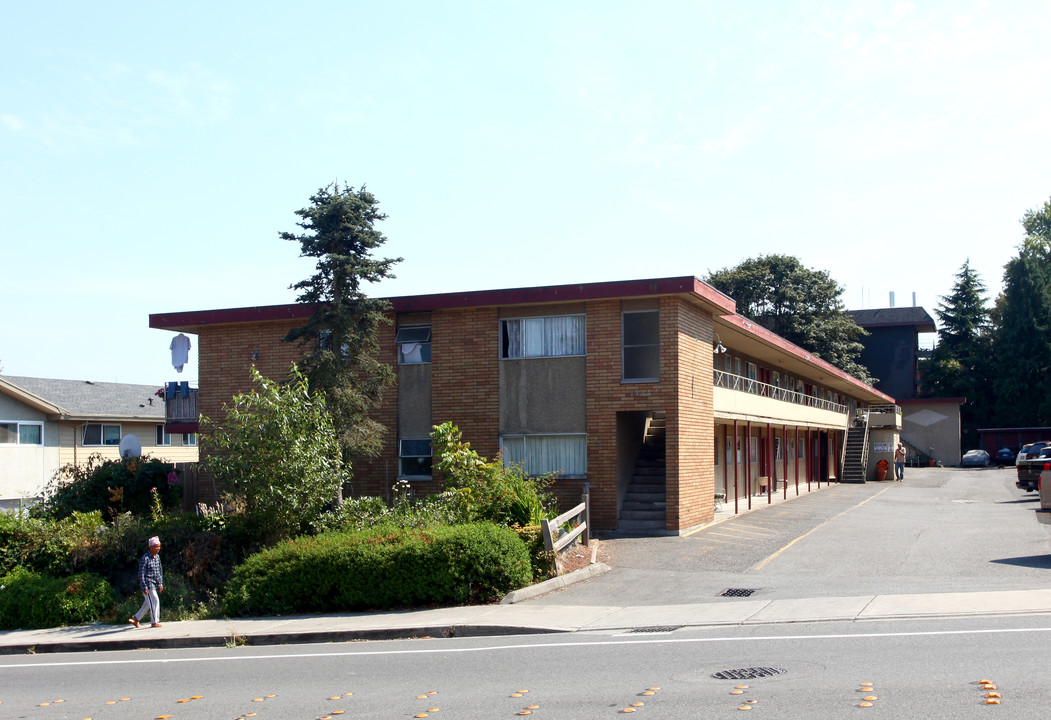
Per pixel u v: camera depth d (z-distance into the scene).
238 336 24.77
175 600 16.05
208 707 8.59
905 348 72.31
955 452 63.72
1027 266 67.62
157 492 22.59
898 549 17.86
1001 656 8.84
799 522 23.25
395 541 14.85
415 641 11.91
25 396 34.56
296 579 14.61
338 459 18.33
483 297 22.11
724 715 7.18
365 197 20.44
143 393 44.28
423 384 23.11
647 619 12.23
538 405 22.02
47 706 9.10
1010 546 17.80
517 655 10.27
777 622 11.50
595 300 21.56
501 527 15.42
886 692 7.62
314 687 9.21
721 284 62.72
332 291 20.23
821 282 61.81
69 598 15.53
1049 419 65.94
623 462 22.19
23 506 22.53
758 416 27.59
